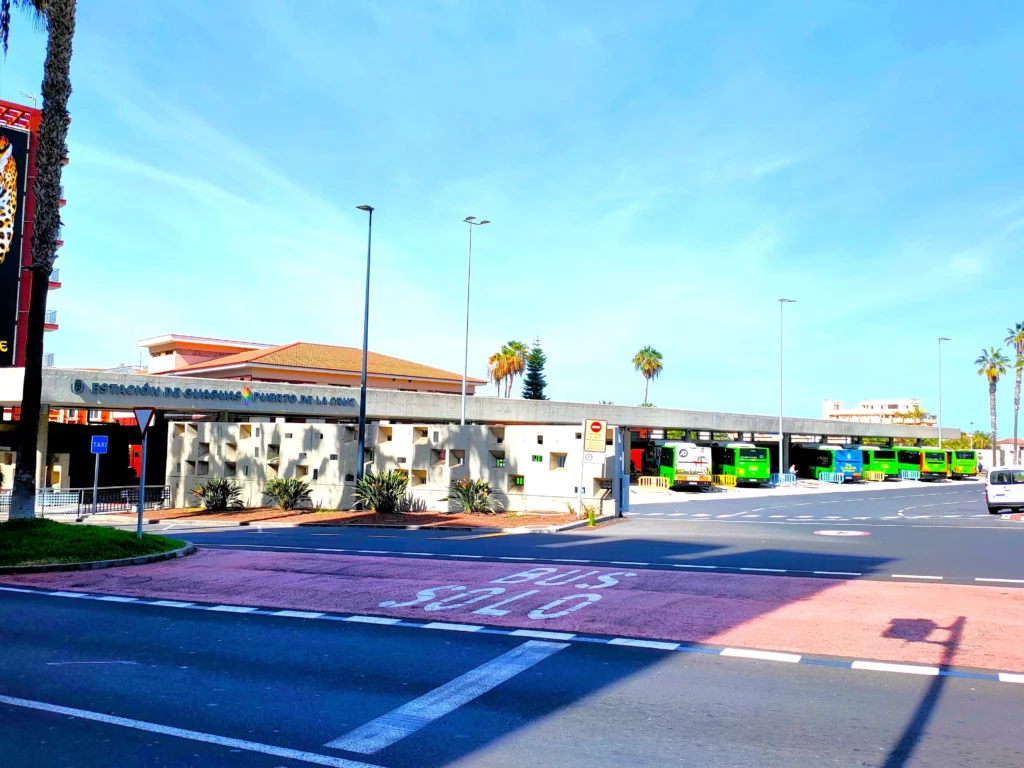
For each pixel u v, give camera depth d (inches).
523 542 829.2
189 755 231.6
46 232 690.2
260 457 1339.8
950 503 1705.2
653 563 639.1
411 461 1225.4
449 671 321.7
